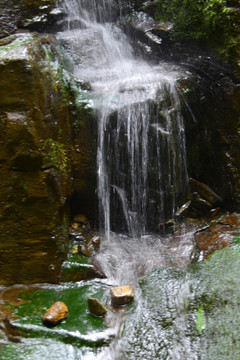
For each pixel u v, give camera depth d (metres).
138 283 3.09
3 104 2.82
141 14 4.81
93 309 2.79
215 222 3.74
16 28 4.13
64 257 3.27
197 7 3.91
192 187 4.01
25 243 3.06
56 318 2.68
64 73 3.55
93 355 2.50
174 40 4.23
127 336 2.60
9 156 2.88
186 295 2.82
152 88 3.80
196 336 2.47
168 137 3.72
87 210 3.83
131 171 3.71
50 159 3.04
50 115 3.08
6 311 2.76
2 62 2.77
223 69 3.80
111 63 4.68
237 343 2.34
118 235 3.86
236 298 2.64
